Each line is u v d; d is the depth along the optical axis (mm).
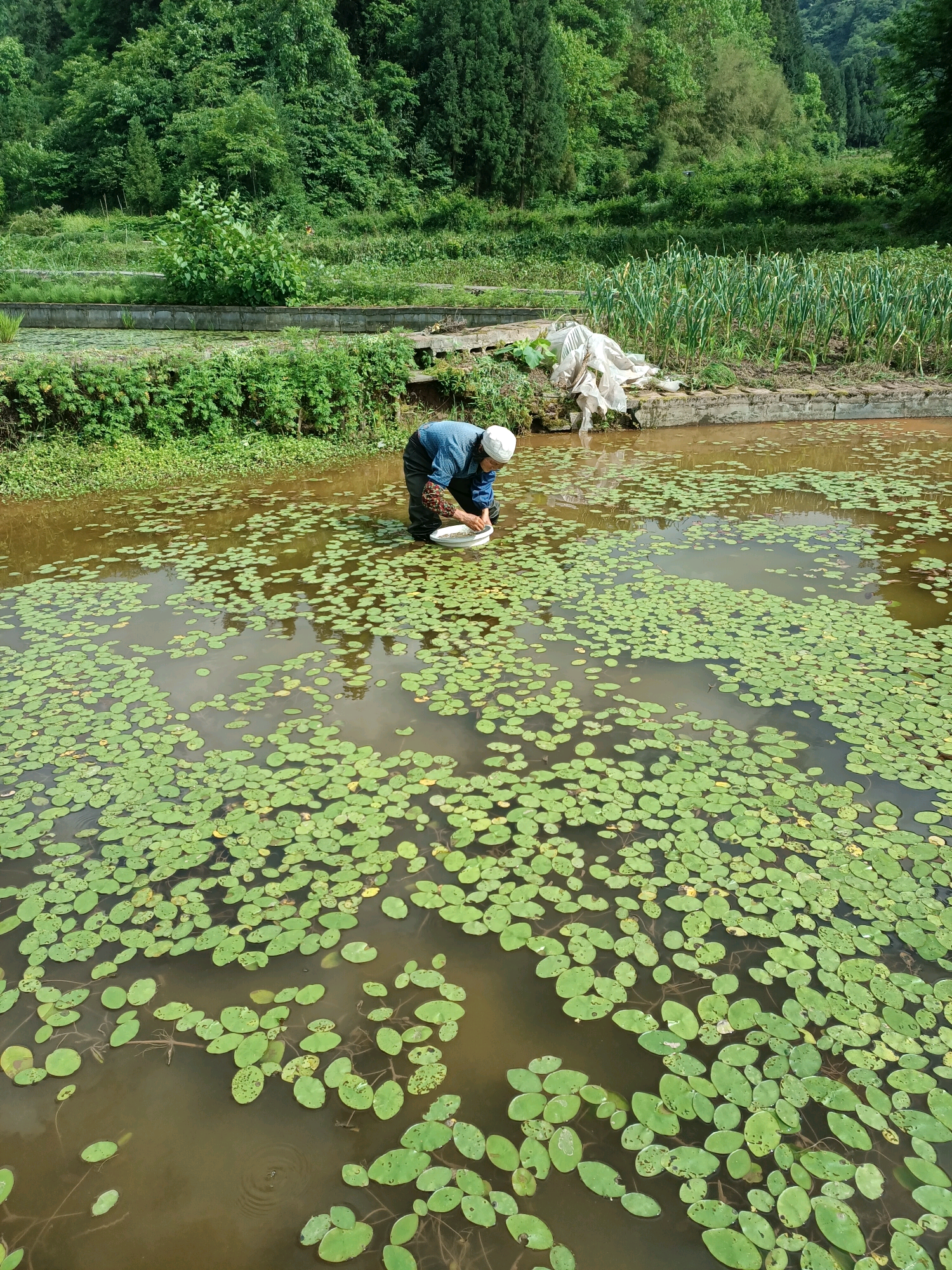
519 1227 1745
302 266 16375
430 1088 2047
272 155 30469
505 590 5027
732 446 8578
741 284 10883
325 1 36594
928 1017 2229
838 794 3123
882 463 7816
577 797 3125
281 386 8406
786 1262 1688
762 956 2438
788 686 3877
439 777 3246
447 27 36531
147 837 2941
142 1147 1929
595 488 7113
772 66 57938
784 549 5668
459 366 9289
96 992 2348
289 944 2463
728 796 3113
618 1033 2197
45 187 37656
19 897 2686
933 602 4801
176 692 3912
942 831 2934
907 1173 1855
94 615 4773
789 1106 1997
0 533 6273
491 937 2516
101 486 7316
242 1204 1806
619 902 2623
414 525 5879
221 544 5941
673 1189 1828
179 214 16422
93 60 44688
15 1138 1953
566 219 29234
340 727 3609
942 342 10648
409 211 30609
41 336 14094
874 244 20859
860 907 2594
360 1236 1735
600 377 9289
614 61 47469
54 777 3283
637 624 4535
